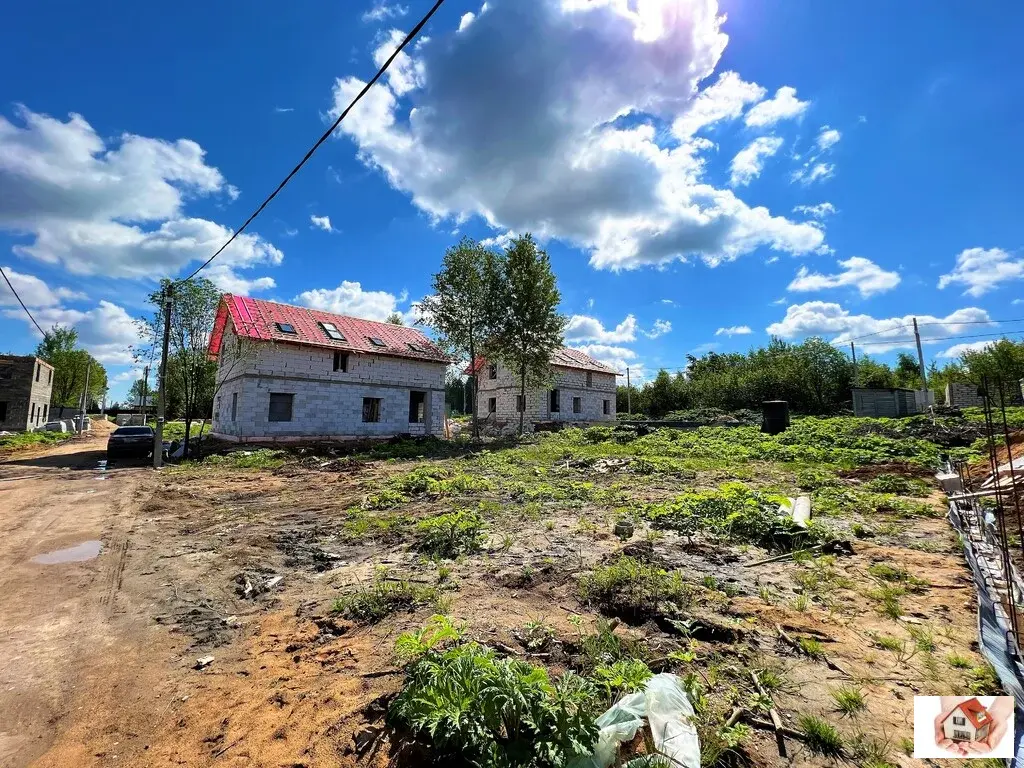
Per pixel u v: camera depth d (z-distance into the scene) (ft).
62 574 20.38
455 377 147.13
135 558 22.35
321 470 52.21
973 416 72.18
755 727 9.10
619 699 9.01
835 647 12.07
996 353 121.49
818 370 148.97
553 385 113.19
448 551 21.40
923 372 105.91
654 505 28.43
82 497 37.76
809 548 20.30
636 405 188.14
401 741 8.98
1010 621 12.35
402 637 10.30
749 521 22.38
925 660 11.25
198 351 68.23
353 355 81.56
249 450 63.87
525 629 13.32
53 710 11.15
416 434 89.71
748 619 13.70
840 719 9.24
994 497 26.53
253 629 14.97
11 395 112.88
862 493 31.42
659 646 12.25
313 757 8.97
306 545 23.72
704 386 170.60
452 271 93.56
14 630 15.21
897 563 18.43
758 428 81.20
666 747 7.87
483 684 8.55
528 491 34.37
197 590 18.35
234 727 10.15
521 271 96.37
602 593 15.55
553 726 7.81
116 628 15.31
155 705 11.23
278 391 72.84
